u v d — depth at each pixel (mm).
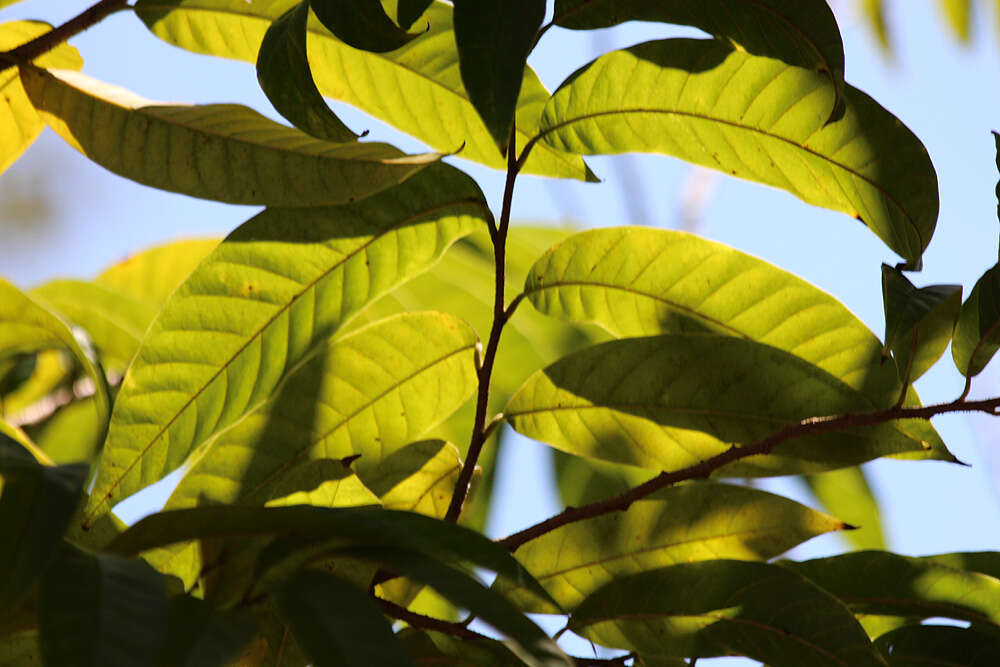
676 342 1479
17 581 1318
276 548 1362
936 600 1475
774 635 1440
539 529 1455
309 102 1424
